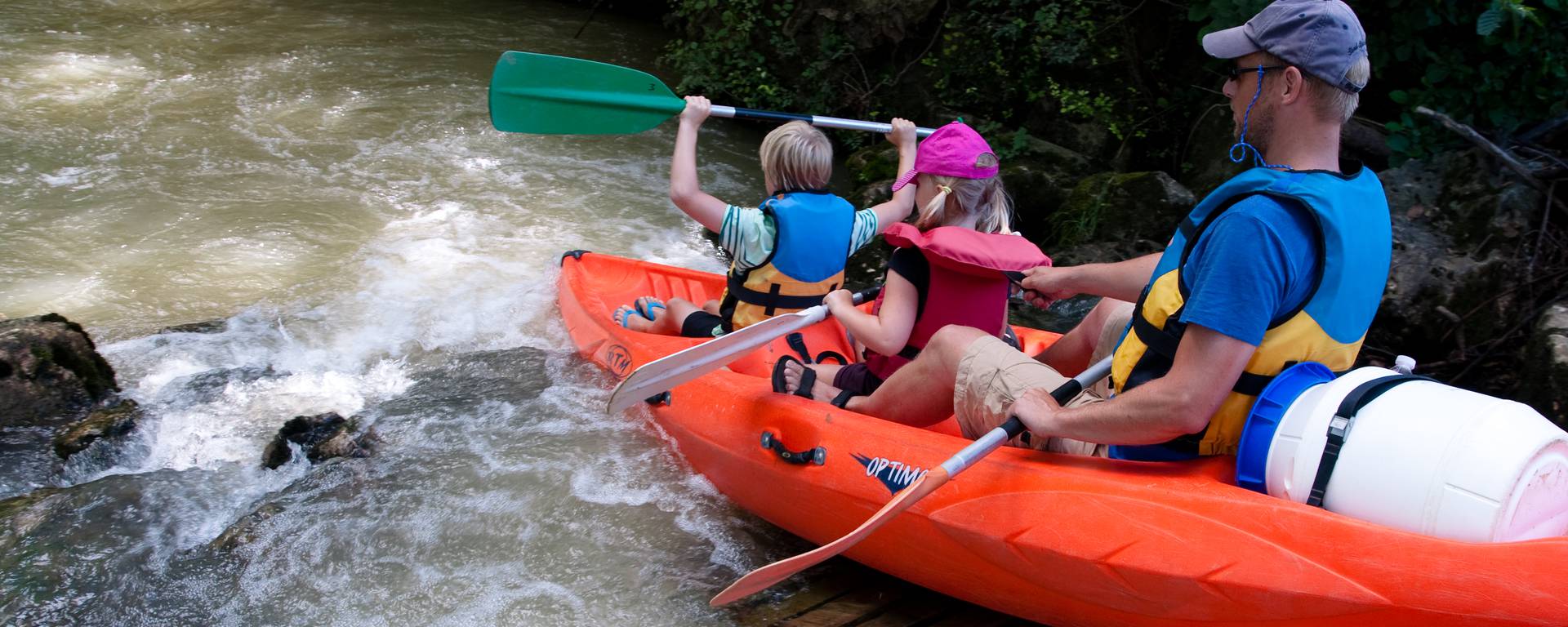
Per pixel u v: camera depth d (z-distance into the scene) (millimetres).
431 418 3652
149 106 6562
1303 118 1953
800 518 2932
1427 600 1934
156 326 4172
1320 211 1896
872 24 7016
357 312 4406
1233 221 1907
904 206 3602
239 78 7207
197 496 3186
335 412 3584
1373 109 5426
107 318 4195
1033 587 2459
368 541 3029
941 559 2596
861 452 2723
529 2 9961
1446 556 1906
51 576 2826
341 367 3984
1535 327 3748
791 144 3281
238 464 3357
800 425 2881
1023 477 2414
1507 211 4297
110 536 2988
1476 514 1886
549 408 3734
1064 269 2820
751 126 7500
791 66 7430
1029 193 5684
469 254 5016
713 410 3145
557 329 4332
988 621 2787
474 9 9516
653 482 3357
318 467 3350
